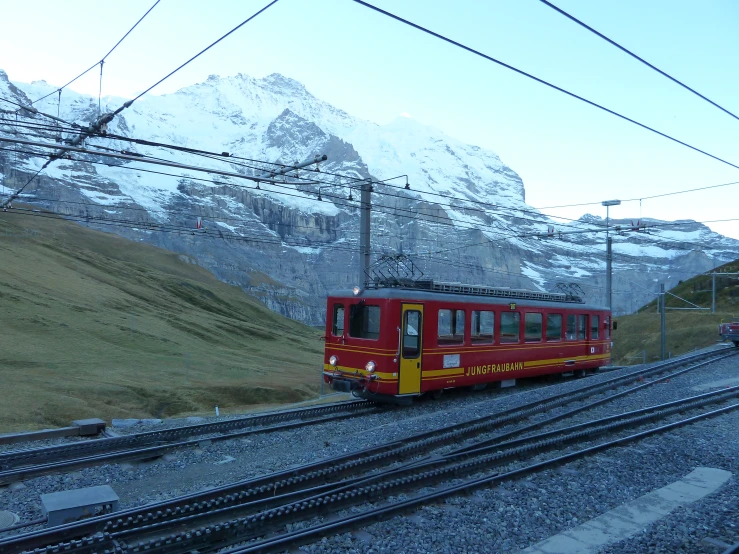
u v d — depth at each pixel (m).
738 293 93.38
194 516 8.11
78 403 25.69
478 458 11.27
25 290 57.69
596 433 13.98
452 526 8.28
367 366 17.69
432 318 18.47
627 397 20.03
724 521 8.72
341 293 19.02
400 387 17.47
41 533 7.44
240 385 38.75
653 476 11.01
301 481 9.85
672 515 8.95
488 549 7.63
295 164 18.03
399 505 8.66
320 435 14.55
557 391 20.52
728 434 14.63
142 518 8.09
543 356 22.94
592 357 26.05
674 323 80.81
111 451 13.14
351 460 11.48
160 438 14.09
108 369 37.97
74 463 11.55
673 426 15.03
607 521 8.72
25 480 10.80
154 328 61.41
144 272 106.75
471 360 19.73
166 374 40.25
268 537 7.96
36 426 20.72
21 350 38.50
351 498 8.95
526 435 14.16
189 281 114.62
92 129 13.24
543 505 9.26
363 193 22.73
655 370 26.89
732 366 29.25
